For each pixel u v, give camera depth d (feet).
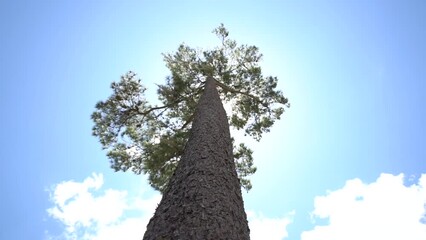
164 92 37.04
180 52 40.88
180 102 37.88
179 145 31.07
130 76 37.09
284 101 40.37
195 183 12.03
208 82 34.14
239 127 40.88
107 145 36.50
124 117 36.81
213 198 11.09
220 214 10.30
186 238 8.93
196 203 10.60
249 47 43.09
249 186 37.22
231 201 11.74
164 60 40.86
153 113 37.32
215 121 20.59
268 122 40.55
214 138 17.44
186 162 14.57
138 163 35.35
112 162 35.27
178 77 36.78
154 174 33.55
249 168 37.88
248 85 40.70
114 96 36.47
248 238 10.67
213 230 9.36
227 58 40.73
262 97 40.81
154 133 36.99
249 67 42.27
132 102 36.78
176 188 12.27
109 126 36.29
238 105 41.91
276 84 40.45
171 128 36.68
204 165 13.71
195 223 9.52
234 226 10.34
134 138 36.22
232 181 13.67
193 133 18.80
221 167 14.17
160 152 31.30
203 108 23.52
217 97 27.48
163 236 9.29
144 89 36.99
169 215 10.29
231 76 40.19
